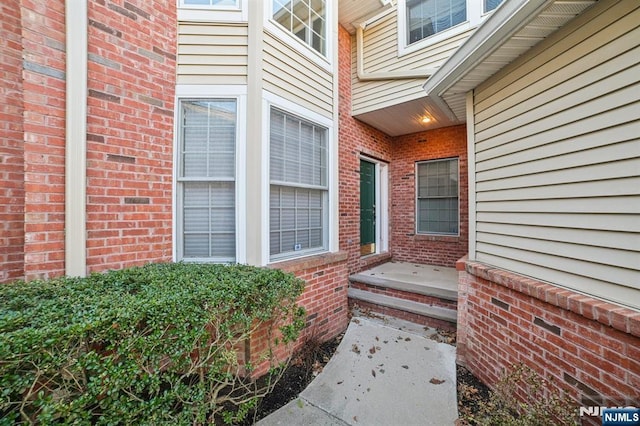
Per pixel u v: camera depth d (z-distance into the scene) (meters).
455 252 5.31
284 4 3.11
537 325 1.92
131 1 2.37
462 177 5.27
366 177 5.69
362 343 3.02
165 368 1.73
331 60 3.70
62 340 1.21
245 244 2.68
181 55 2.68
